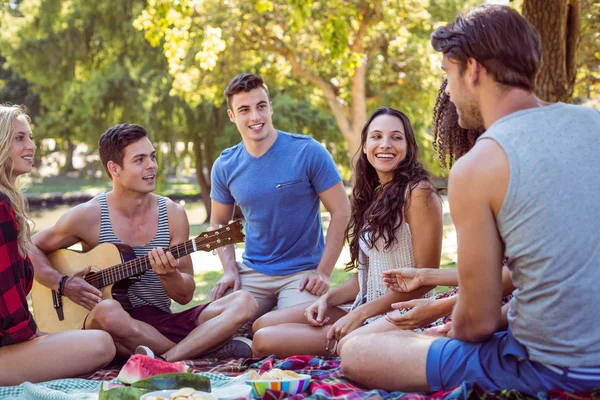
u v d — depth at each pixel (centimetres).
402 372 253
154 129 1989
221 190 456
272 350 356
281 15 1548
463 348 245
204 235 395
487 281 229
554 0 662
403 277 301
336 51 1191
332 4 1405
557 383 226
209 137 2066
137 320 387
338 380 278
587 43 1098
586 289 218
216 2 1561
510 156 221
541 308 223
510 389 232
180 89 1748
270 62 1812
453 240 1098
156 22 958
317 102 1970
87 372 336
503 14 231
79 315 399
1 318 322
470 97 239
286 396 262
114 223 420
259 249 440
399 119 344
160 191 2072
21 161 349
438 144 321
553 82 671
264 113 426
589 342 221
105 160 410
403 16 1630
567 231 217
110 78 1941
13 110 351
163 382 269
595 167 221
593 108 234
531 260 222
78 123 2067
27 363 325
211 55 1068
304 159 426
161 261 381
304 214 431
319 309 362
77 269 409
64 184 3475
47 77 2025
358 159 362
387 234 335
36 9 2005
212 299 429
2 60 3050
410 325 280
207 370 349
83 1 1916
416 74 1741
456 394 232
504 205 222
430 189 331
